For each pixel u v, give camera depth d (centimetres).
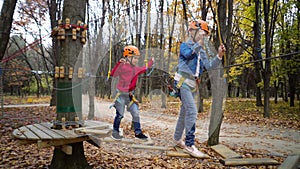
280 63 1512
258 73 1844
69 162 425
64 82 374
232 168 480
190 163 512
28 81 3186
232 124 1160
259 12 1471
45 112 1239
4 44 820
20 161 531
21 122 919
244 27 1750
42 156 571
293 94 1883
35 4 1700
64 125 359
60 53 389
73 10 402
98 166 510
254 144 743
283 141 795
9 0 816
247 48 1831
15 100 2522
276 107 1841
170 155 261
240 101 2419
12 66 2178
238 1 1650
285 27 1563
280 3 1481
